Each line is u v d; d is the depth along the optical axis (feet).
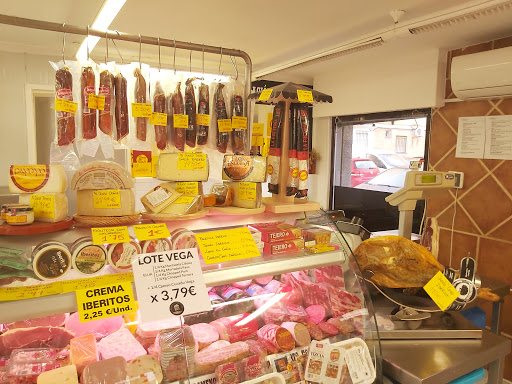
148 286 3.45
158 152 6.34
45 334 3.70
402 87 12.30
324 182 16.57
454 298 5.18
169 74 6.13
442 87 11.32
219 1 8.22
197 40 11.21
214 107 6.18
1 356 3.55
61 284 3.34
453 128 11.14
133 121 6.14
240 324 4.23
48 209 3.60
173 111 5.97
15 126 12.57
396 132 13.35
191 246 3.95
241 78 15.51
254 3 8.31
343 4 8.26
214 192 4.93
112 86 5.81
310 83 16.70
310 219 5.11
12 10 9.09
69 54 12.96
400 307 5.55
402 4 8.18
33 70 12.62
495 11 7.57
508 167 9.80
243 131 6.27
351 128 15.51
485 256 10.39
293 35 10.62
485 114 10.27
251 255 4.19
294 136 5.03
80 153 5.84
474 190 10.60
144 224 3.86
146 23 9.78
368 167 14.79
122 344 3.76
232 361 3.90
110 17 9.36
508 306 9.89
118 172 3.91
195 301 3.52
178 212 4.12
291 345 4.22
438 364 4.62
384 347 5.00
